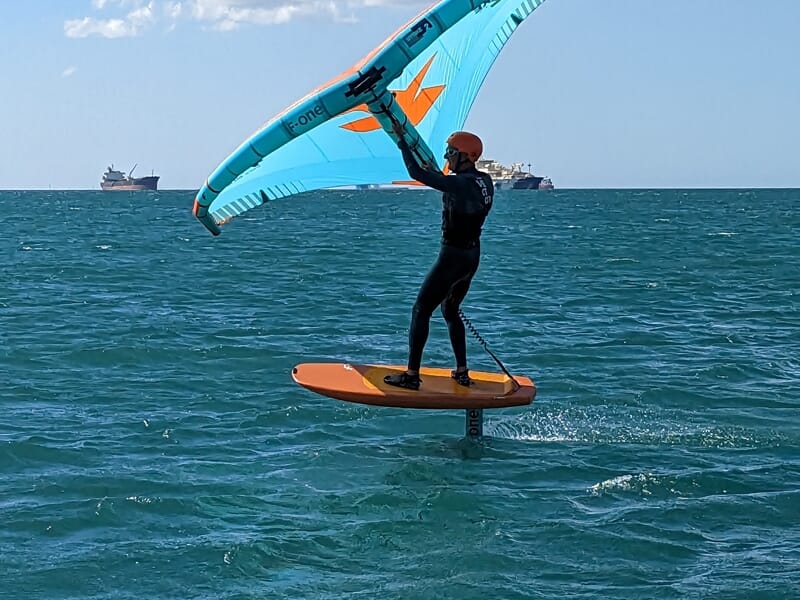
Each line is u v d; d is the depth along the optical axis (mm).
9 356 15734
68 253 38469
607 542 8188
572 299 23719
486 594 7262
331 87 9188
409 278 28625
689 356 16250
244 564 7793
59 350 16266
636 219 74375
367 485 9648
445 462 10367
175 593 7309
